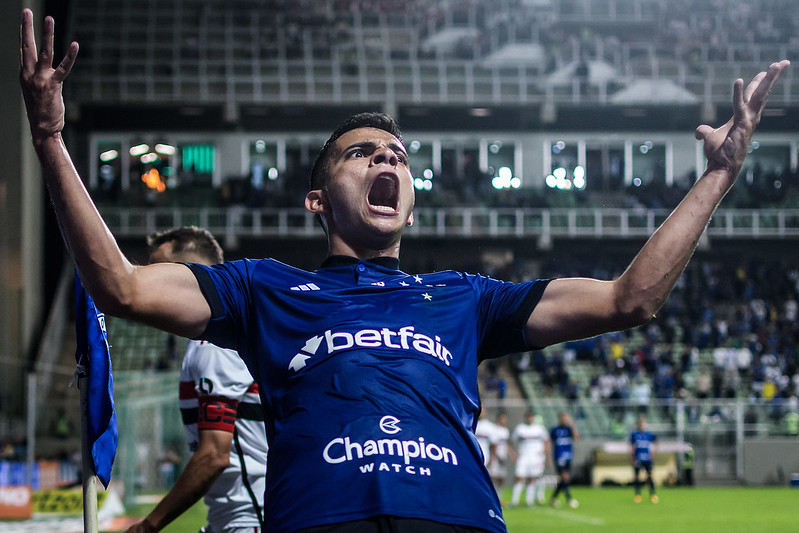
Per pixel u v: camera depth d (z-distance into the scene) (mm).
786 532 13727
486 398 27906
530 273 34844
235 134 36250
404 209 2377
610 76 37219
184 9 38375
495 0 39844
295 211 34000
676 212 2176
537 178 36781
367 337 2090
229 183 34750
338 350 2068
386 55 37875
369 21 39500
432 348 2117
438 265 34844
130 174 35281
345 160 2383
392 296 2199
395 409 2002
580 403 25188
